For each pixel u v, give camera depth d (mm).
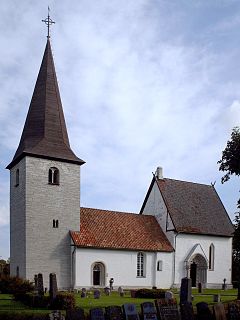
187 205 50625
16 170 42594
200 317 21312
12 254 41812
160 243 46281
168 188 50906
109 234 43531
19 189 41062
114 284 41844
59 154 41531
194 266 48562
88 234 41969
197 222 49438
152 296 31938
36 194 39750
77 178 42656
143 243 44875
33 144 40938
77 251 40156
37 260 38719
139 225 47406
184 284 25000
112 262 42188
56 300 24625
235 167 35875
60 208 40938
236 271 56281
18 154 41625
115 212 47500
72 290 38594
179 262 46625
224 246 51125
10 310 23219
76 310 18891
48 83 43531
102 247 41344
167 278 45531
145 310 20266
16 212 41500
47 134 42000
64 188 41562
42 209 39875
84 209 45406
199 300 30484
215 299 29766
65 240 40594
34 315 19484
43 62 44250
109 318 19312
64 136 43219
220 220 52125
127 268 43031
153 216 50125
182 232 47062
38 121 42281
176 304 21250
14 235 41594
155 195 50625
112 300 29484
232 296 35750
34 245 38812
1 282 35594
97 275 41625
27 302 27031
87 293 35219
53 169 41312
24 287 31891
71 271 40156
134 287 43094
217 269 49812
